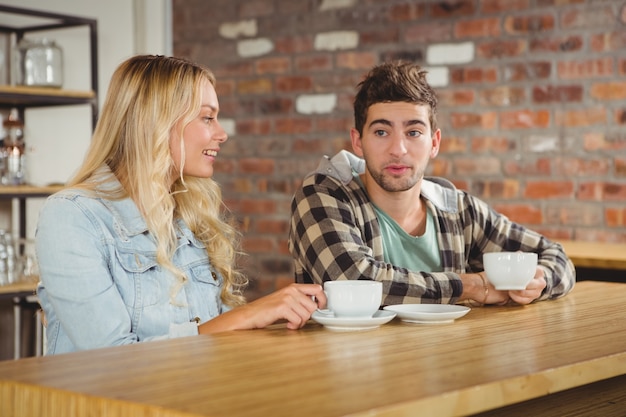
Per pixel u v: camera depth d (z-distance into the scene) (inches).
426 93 92.0
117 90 80.5
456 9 168.6
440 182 103.8
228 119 196.9
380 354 59.9
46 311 76.9
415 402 46.9
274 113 190.9
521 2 162.2
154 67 80.4
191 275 81.9
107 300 72.5
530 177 162.6
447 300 85.0
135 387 50.2
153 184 78.0
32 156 163.8
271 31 190.5
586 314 79.4
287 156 189.6
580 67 157.0
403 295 84.9
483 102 166.6
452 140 169.9
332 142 184.2
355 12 180.2
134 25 184.2
